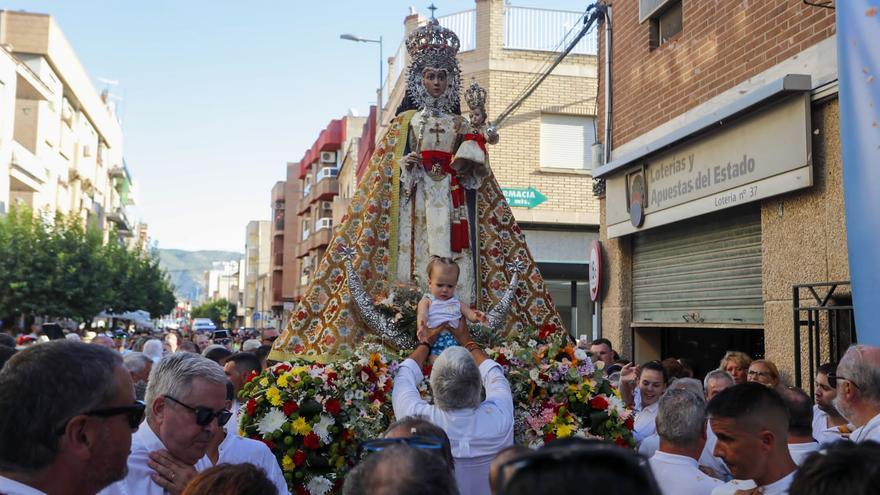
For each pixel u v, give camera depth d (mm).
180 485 3123
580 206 18453
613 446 1388
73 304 25062
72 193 35594
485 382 4414
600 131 12836
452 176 6086
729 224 9430
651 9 11070
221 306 109562
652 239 11328
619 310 11914
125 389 2447
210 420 3164
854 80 6305
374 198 5953
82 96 35594
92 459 2344
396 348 5438
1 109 23922
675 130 9773
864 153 6176
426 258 5961
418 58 6234
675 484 3650
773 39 8391
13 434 2240
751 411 3232
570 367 5254
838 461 2004
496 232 6277
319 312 5746
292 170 64625
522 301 6180
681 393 3828
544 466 1316
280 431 4777
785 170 7977
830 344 7383
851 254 6230
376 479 2160
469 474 3805
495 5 18578
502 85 18469
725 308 9484
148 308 40969
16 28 28891
